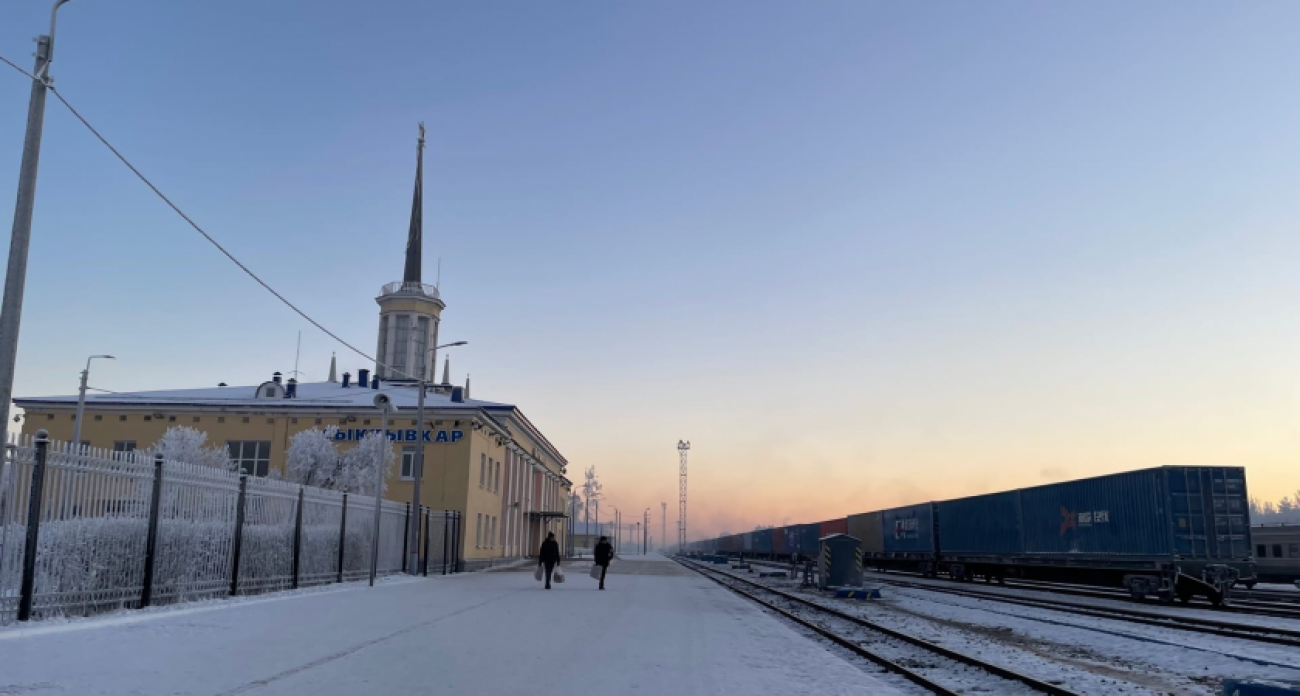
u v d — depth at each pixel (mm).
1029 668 12117
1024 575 35438
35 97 11875
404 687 8531
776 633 15250
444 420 44688
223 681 8469
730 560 91125
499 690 8578
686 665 10797
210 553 17469
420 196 79000
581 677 9547
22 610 12289
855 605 24891
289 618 14828
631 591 26562
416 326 74875
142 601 15133
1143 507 26750
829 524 61594
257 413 45688
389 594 21906
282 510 20969
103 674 8648
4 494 12180
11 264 11375
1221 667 12422
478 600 20641
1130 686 10586
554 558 26250
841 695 8977
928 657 13164
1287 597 29984
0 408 11023
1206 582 25000
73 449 13523
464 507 43688
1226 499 26000
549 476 82500
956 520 40750
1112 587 34281
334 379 69875
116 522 14562
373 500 28031
